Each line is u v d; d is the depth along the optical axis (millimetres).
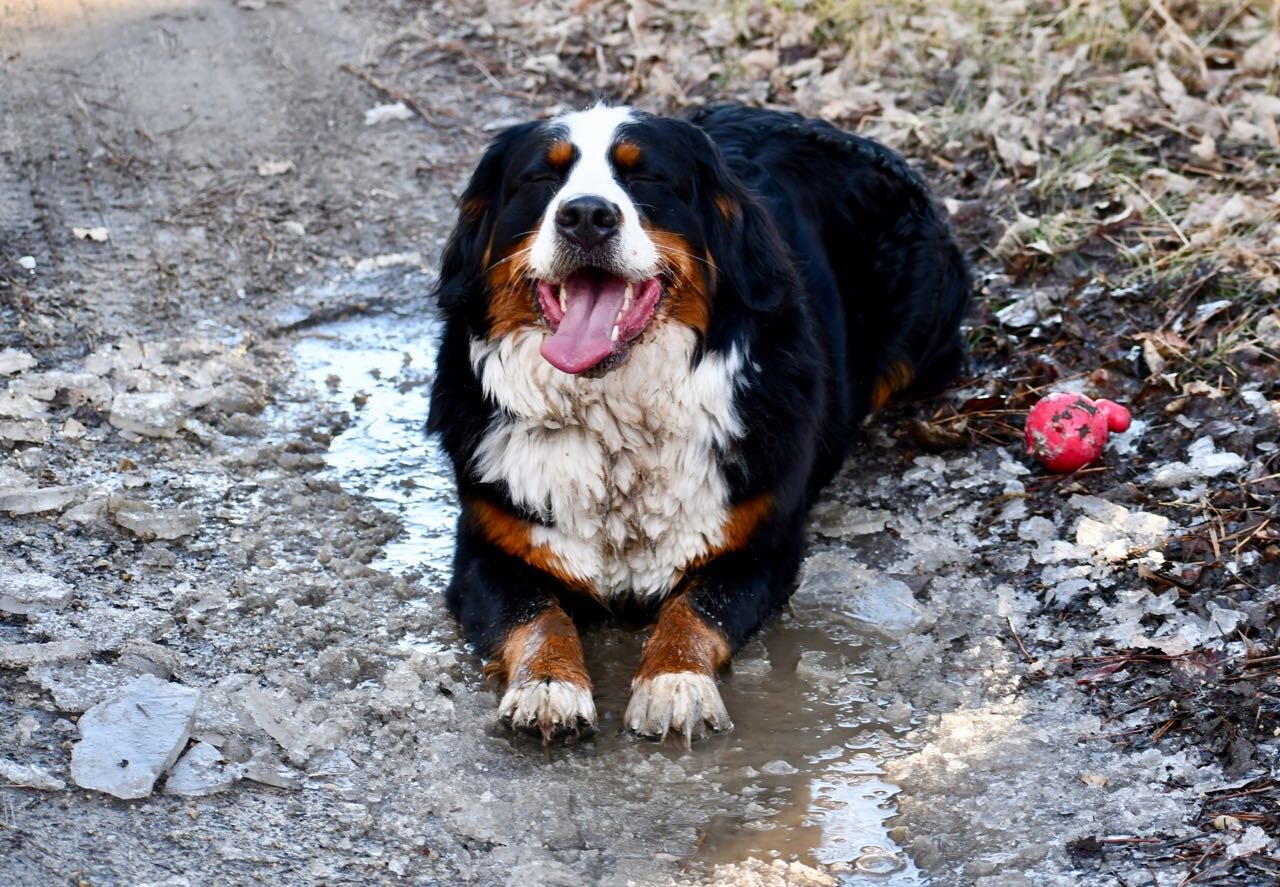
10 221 6809
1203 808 3594
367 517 5047
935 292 5754
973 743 3902
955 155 7359
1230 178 6809
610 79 8688
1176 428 5289
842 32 8703
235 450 5434
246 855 3404
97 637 4180
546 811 3623
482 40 9297
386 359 6297
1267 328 5684
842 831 3615
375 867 3410
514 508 4445
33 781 3531
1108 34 8188
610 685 4270
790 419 4570
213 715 3879
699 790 3764
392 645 4332
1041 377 5715
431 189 7656
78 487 4891
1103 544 4730
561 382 4340
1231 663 4109
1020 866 3438
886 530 5062
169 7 9320
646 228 4219
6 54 8398
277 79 8570
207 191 7367
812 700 4184
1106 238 6465
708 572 4492
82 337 6027
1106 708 4035
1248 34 8070
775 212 5312
